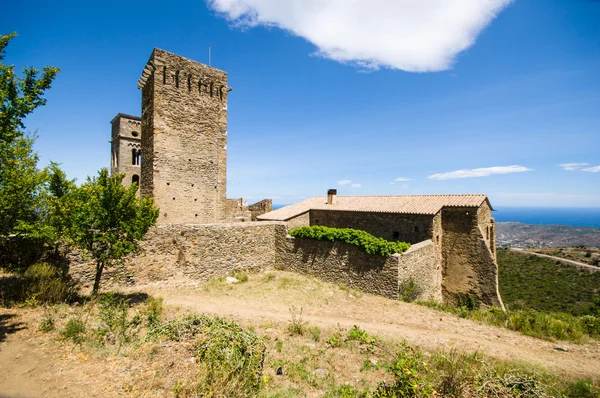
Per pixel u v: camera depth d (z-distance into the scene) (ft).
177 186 63.05
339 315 41.42
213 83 69.62
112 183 34.58
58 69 27.68
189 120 65.16
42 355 20.54
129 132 123.65
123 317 26.27
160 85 60.49
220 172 70.74
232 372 18.45
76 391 16.97
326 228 61.31
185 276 52.06
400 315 42.50
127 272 45.62
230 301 44.62
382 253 51.75
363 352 28.02
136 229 35.65
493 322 41.01
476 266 63.26
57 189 33.73
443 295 67.72
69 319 26.84
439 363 24.36
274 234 68.33
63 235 31.71
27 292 30.55
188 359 20.66
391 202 75.36
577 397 21.81
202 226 54.60
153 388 17.57
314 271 61.72
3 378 17.71
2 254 36.83
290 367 24.17
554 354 31.12
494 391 18.70
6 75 24.77
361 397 19.98
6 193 28.14
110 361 20.33
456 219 66.18
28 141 36.63
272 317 37.78
